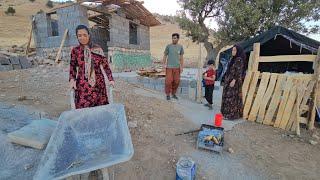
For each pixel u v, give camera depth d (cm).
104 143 288
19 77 877
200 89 764
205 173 385
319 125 621
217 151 445
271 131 575
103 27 1995
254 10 1775
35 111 513
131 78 980
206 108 697
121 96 682
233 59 600
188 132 509
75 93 361
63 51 1413
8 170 324
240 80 600
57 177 219
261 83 629
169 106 672
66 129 272
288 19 1889
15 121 456
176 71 735
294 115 579
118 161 240
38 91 687
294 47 935
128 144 254
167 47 727
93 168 231
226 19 1998
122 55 1612
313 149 500
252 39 919
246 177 391
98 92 360
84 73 350
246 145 489
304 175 413
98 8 1420
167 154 416
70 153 264
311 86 571
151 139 455
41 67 1202
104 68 368
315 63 576
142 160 387
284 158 460
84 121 291
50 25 1487
